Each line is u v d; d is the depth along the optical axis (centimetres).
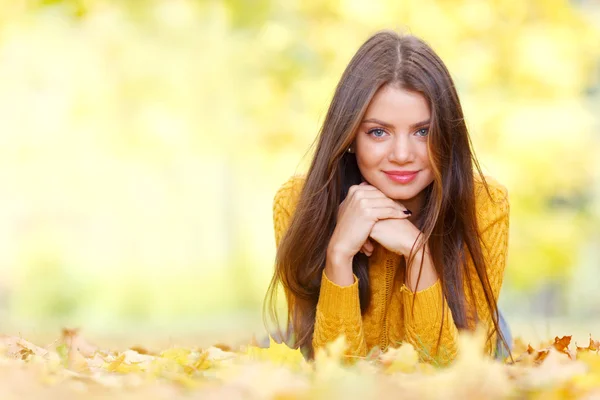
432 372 266
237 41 1516
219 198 2000
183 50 1541
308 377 256
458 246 367
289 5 1340
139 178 1892
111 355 385
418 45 354
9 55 1505
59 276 1969
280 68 1375
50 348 371
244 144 1547
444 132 351
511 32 1272
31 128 1616
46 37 1513
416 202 384
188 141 1598
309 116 1323
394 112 346
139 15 1493
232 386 232
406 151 349
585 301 2042
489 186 387
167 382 254
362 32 1265
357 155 364
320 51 1309
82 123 1611
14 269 1992
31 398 228
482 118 1277
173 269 2031
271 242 1992
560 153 1330
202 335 913
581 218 1555
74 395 233
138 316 1969
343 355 331
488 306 377
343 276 362
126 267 2014
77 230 1973
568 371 246
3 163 1698
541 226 1438
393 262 387
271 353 294
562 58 1287
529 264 1448
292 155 1392
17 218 1906
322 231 372
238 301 1934
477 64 1245
